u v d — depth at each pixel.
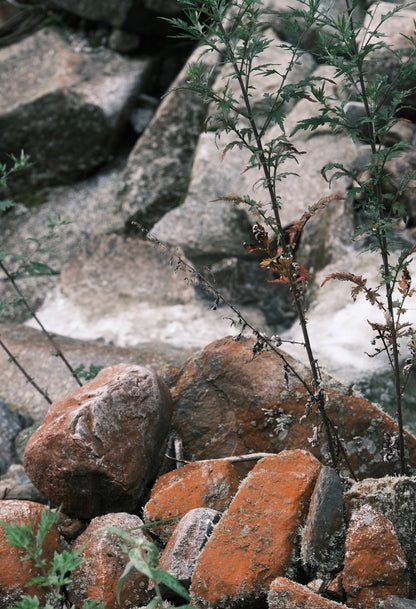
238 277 5.58
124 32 7.60
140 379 2.70
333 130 2.33
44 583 1.71
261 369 2.89
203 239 5.81
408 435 2.75
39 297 6.16
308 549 2.18
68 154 7.23
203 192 6.08
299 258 5.38
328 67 5.81
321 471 2.28
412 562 2.23
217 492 2.53
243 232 5.72
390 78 5.17
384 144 5.20
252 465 2.76
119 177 7.21
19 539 1.68
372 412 2.76
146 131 6.76
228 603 2.14
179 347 5.07
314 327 4.73
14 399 4.37
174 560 2.26
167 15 7.45
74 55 7.54
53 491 2.63
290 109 5.90
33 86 7.25
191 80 2.20
